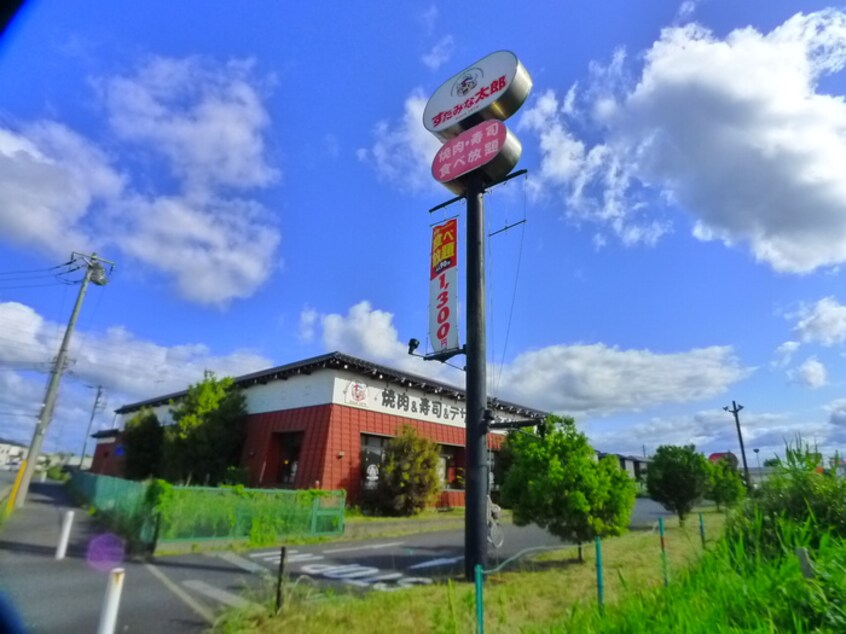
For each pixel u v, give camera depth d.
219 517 11.29
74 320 22.44
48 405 21.23
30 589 6.95
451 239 9.66
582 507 8.87
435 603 6.07
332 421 17.75
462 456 23.00
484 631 4.88
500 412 25.36
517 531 15.16
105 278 23.64
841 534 4.54
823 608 3.20
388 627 5.18
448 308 9.27
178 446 21.27
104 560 9.33
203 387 21.81
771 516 4.97
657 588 4.77
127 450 26.83
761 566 3.98
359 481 17.91
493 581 7.41
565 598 6.18
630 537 12.09
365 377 19.48
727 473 21.73
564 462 9.59
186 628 5.54
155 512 10.57
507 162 9.43
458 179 9.88
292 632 5.11
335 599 6.31
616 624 3.91
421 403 21.55
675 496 16.33
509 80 9.58
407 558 10.24
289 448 19.70
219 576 8.22
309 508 13.09
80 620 5.71
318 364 18.67
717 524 15.59
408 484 17.08
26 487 19.94
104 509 16.23
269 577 7.87
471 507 8.05
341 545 12.08
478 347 8.77
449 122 10.25
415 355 9.30
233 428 21.38
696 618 3.38
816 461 5.30
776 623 3.24
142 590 7.15
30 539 11.42
